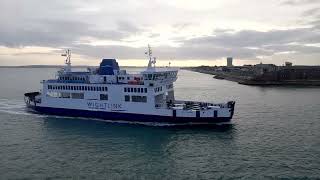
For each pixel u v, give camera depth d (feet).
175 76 248.52
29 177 131.13
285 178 128.88
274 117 253.65
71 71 253.85
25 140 185.06
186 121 212.84
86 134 198.08
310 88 535.60
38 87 515.50
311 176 130.52
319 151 162.40
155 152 164.25
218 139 186.60
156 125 217.15
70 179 129.80
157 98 223.30
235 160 150.92
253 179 128.67
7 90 458.50
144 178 131.44
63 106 241.96
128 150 167.73
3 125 221.25
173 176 133.28
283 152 161.48
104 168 142.00
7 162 148.25
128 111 222.07
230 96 413.59
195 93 456.45
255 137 190.90
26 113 259.19
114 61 247.29
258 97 398.42
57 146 173.78
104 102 227.81
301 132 203.00
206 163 147.74
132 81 222.69
